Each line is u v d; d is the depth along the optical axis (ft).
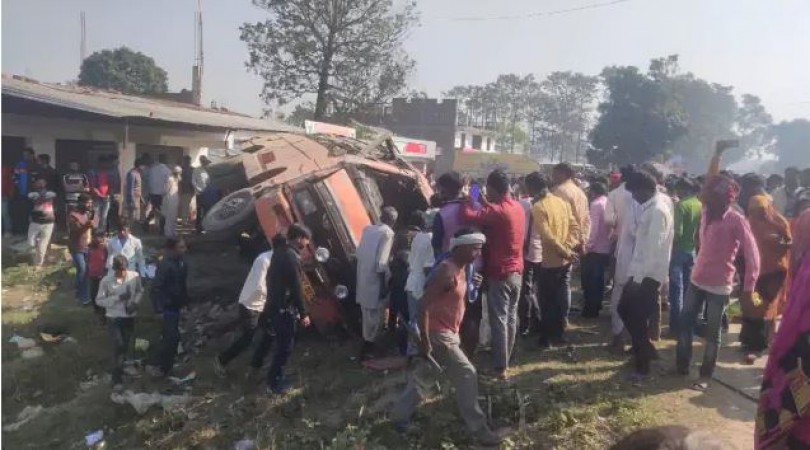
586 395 19.81
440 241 21.76
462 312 18.20
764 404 6.34
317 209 26.84
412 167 40.37
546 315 24.02
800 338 6.03
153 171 51.62
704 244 20.49
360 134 99.40
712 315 20.40
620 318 23.30
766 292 23.00
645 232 20.26
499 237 20.62
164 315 24.89
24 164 45.32
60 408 23.27
